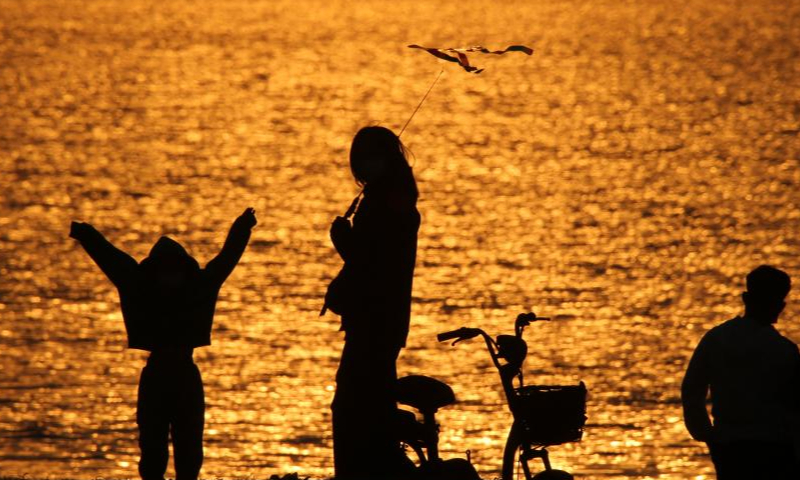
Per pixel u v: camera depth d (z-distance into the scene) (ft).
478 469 232.12
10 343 427.74
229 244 99.96
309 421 304.50
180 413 99.50
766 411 88.69
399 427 96.32
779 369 88.63
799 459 88.74
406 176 93.56
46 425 301.02
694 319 494.18
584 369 387.96
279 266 618.85
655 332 462.19
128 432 295.89
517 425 97.66
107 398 340.18
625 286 573.33
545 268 622.13
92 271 599.16
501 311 509.76
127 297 98.68
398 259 92.89
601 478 226.38
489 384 348.59
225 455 262.47
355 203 94.99
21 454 270.26
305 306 510.17
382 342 93.40
